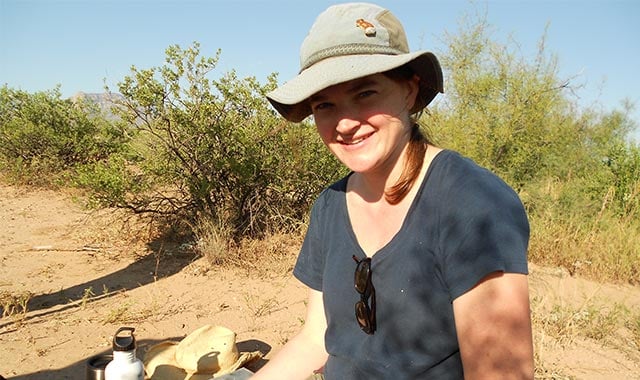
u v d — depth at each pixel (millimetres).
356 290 1400
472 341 1174
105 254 6055
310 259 1713
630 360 3988
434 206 1267
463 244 1188
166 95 5953
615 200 7773
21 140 10680
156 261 5777
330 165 6629
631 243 6430
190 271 5461
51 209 8531
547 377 3637
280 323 4387
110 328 4227
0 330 4141
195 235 6262
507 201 1199
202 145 6125
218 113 6172
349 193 1526
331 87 1318
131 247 6250
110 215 7309
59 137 10523
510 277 1138
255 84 6254
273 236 6395
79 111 10953
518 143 8164
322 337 1759
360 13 1317
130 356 2531
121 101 5891
